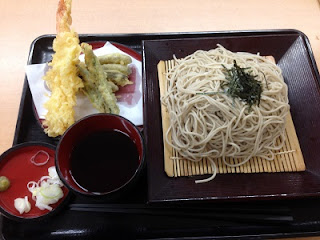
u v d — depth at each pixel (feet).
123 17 1.41
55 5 1.44
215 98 1.01
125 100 1.16
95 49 1.25
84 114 1.13
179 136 1.04
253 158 1.01
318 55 1.32
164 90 1.11
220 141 1.01
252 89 0.99
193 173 0.97
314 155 0.97
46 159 1.03
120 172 0.91
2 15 1.41
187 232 0.93
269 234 0.91
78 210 0.95
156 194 0.89
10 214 0.90
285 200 0.96
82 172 0.91
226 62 1.11
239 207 0.94
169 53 1.18
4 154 1.01
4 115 1.17
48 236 0.93
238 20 1.42
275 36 1.18
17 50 1.33
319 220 0.94
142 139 0.90
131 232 0.93
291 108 1.09
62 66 1.05
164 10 1.44
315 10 1.45
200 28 1.39
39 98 1.14
